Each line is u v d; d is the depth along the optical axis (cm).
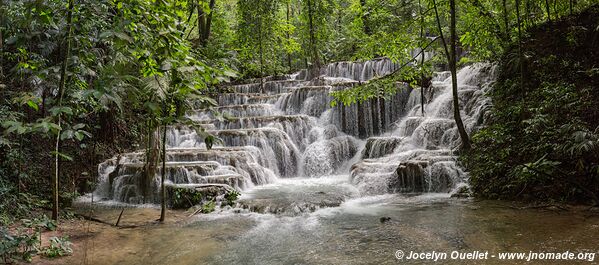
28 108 877
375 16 1190
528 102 888
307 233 605
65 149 1050
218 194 857
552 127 773
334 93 952
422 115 1230
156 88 471
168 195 862
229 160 1059
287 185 1059
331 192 921
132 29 395
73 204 891
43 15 448
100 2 480
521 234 531
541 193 719
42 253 505
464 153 930
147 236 607
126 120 1216
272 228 644
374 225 633
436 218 653
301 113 1527
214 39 1861
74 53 584
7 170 793
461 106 1178
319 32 2019
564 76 899
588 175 677
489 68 1232
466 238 532
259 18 1838
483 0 1105
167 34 389
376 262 466
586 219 583
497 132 859
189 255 514
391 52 1094
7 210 659
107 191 989
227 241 575
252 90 1909
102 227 665
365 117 1386
